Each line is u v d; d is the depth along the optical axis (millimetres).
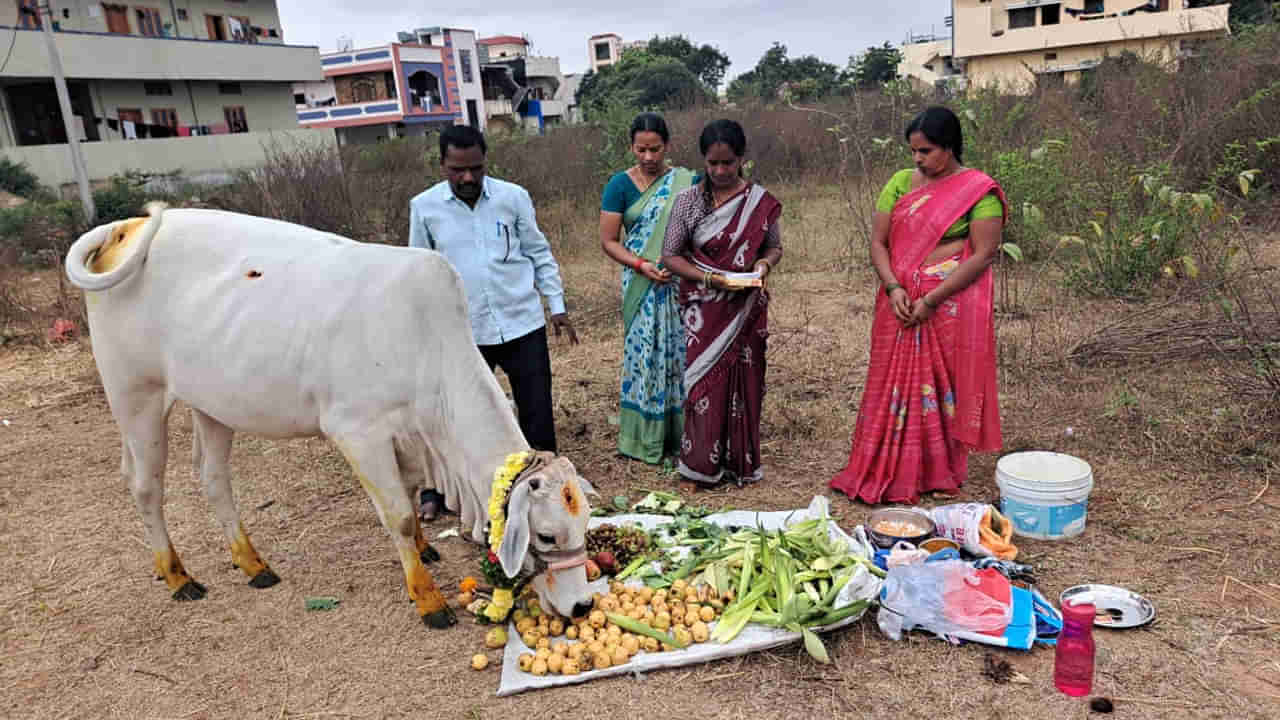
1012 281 7672
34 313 8656
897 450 4195
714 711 2855
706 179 4230
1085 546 3711
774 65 43375
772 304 7785
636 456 4914
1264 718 2656
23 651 3377
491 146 14469
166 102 25188
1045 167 8070
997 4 33500
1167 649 3004
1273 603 3219
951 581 3258
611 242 4758
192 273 3393
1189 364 5449
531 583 3209
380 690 3051
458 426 3221
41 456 5438
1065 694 2824
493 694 2998
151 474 3619
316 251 3332
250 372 3270
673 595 3439
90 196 14797
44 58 20969
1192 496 4039
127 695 3088
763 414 5438
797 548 3562
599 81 44938
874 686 2934
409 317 3174
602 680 3031
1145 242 6812
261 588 3768
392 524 3322
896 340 4129
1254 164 8547
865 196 10406
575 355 6902
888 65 15031
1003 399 5352
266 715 2949
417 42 44531
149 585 3848
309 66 28625
